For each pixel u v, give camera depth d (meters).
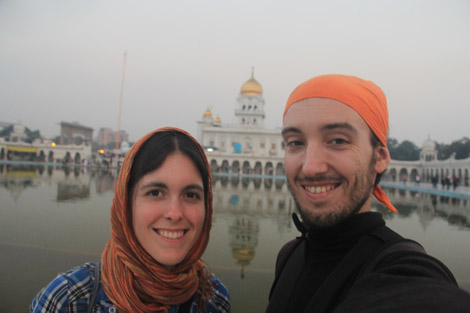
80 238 2.13
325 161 0.41
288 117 0.46
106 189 5.18
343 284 0.38
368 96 0.44
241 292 1.35
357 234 0.41
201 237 0.56
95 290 0.46
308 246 0.48
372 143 0.43
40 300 0.44
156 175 0.48
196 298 0.54
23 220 2.64
